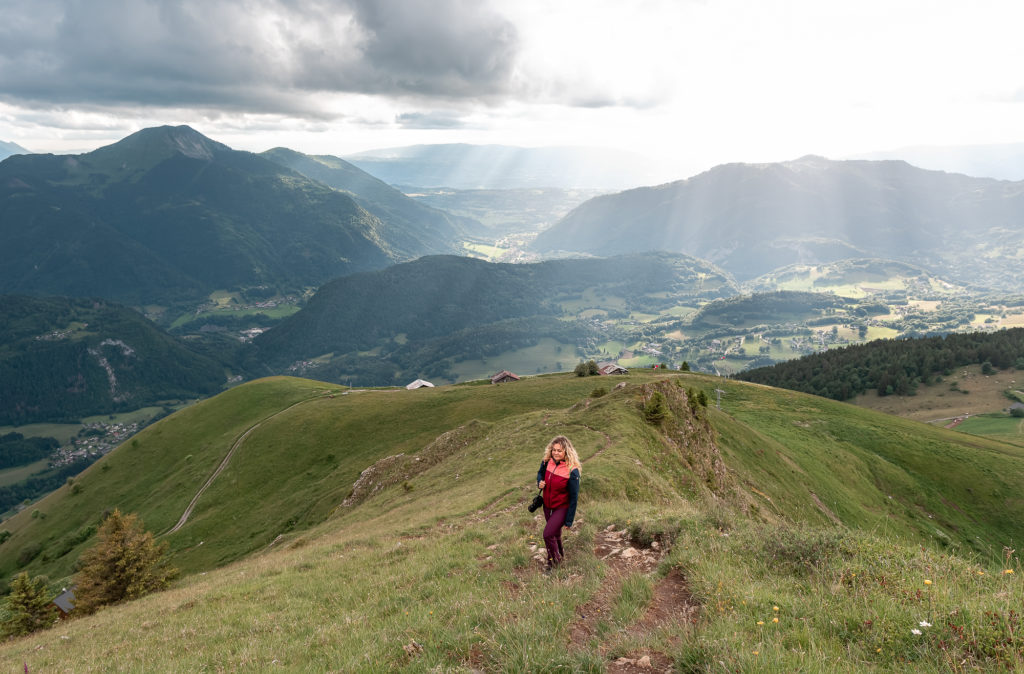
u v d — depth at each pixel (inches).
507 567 431.8
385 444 3427.7
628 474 884.0
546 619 288.8
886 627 238.4
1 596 3218.5
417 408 3860.7
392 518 1168.8
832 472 2989.7
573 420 1560.0
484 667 249.9
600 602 318.3
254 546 2625.5
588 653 239.1
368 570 567.5
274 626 433.7
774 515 1814.7
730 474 1907.0
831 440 3484.3
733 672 205.6
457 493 1152.8
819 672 201.2
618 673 231.3
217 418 4697.3
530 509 422.6
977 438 4008.4
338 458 3454.7
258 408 4771.2
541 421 1765.5
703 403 2082.9
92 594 1440.7
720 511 486.3
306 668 300.2
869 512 2672.2
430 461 2055.9
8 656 619.8
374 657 288.4
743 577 325.1
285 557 886.4
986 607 237.6
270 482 3400.6
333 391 5093.5
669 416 1531.7
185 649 423.5
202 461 3966.5
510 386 4067.4
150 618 592.1
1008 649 203.8
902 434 3659.0
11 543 3905.0
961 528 2891.2
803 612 265.6
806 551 346.3
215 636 440.5
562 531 484.1
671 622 275.4
